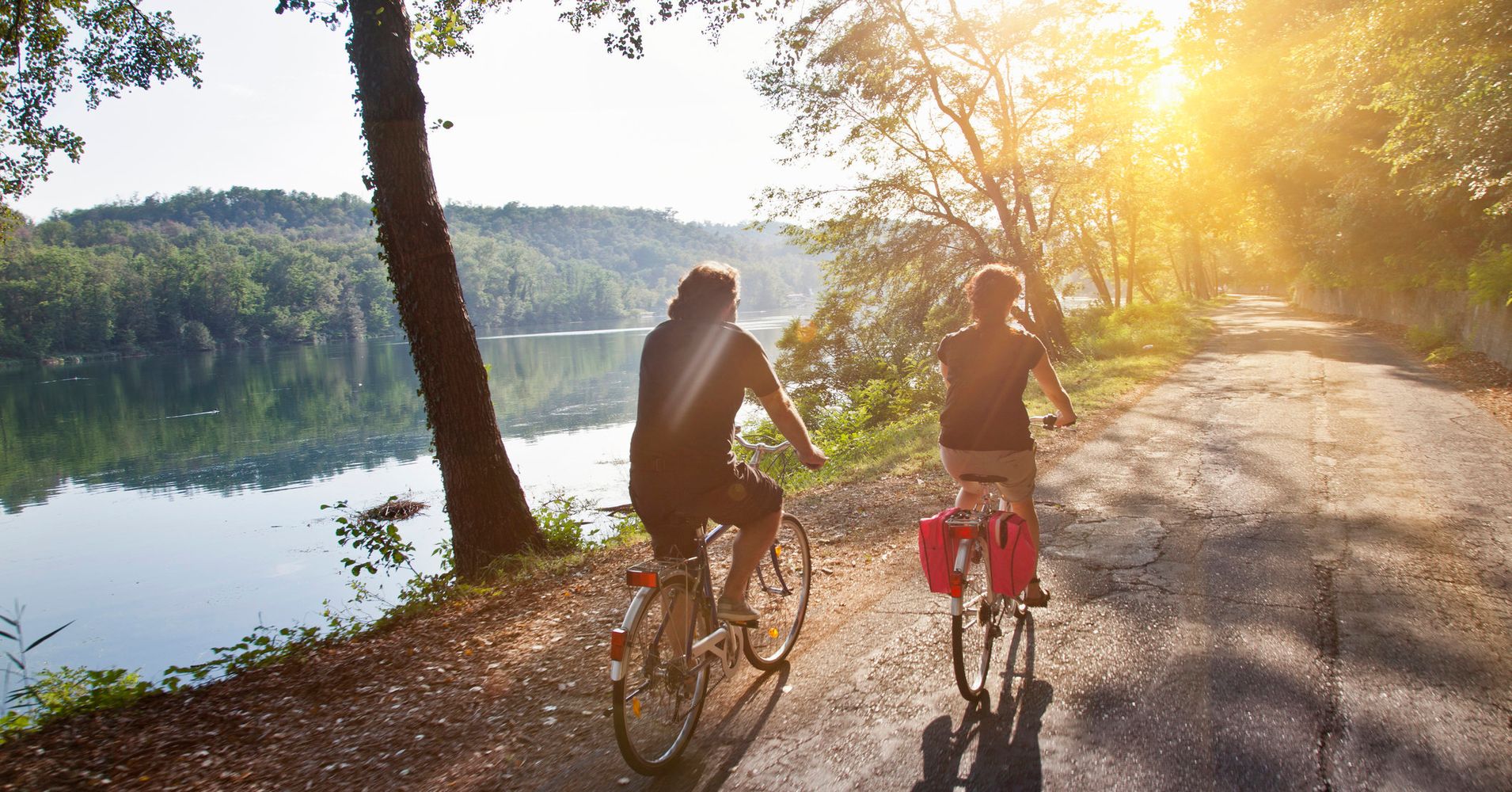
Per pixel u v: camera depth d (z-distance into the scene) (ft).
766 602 13.97
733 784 10.17
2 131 33.09
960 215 80.64
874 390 67.77
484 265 603.26
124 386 241.14
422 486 83.20
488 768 11.07
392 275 23.41
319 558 56.54
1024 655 13.09
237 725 12.96
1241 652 12.67
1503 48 39.29
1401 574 15.80
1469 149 41.24
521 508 24.39
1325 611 14.12
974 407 12.53
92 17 32.68
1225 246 223.30
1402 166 49.85
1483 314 51.67
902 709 11.65
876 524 22.52
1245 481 24.08
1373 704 10.91
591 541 26.66
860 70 71.10
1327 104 55.93
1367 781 9.27
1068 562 17.56
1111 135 75.31
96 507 84.28
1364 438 29.30
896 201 78.54
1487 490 21.58
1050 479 25.70
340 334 502.38
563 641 15.78
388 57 22.38
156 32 33.40
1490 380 41.60
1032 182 74.90
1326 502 21.35
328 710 13.38
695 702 11.21
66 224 623.77
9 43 30.30
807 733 11.22
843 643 14.16
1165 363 58.13
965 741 10.68
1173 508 21.61
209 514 76.23
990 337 12.59
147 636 42.45
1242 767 9.66
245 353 411.13
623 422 119.96
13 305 363.35
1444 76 41.78
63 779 11.26
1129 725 10.73
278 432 135.33
